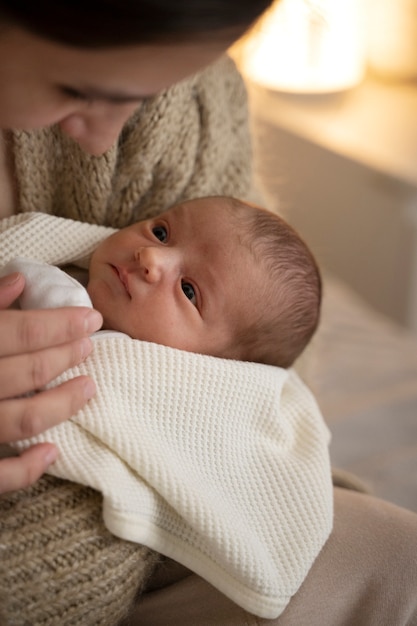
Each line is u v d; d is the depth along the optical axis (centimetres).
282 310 86
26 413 62
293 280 87
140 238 82
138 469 67
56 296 71
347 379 131
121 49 47
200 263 83
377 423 122
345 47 181
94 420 67
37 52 48
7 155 80
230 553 68
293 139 177
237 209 87
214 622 73
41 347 64
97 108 55
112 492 64
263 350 86
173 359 73
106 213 87
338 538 78
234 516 71
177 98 84
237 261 83
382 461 115
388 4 189
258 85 182
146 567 71
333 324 145
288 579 71
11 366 62
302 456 80
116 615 68
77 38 46
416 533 78
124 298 79
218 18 45
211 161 89
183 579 78
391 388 130
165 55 48
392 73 197
